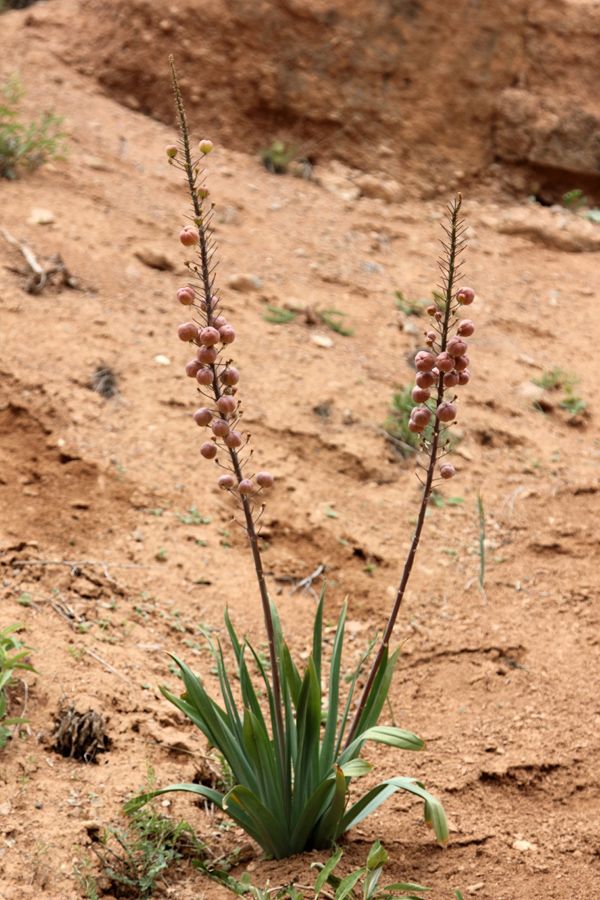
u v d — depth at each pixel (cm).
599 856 282
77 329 562
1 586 375
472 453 566
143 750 314
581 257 894
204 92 923
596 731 345
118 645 366
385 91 948
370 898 237
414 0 938
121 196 736
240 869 271
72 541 421
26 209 657
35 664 332
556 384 655
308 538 472
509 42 970
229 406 228
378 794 258
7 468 452
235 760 265
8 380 498
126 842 271
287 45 926
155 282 646
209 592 421
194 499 475
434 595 445
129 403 525
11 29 929
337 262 765
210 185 823
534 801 314
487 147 984
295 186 895
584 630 418
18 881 248
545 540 491
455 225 228
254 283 679
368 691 273
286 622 416
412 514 507
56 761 300
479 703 370
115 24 929
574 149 973
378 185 925
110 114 882
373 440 553
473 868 274
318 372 602
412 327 685
